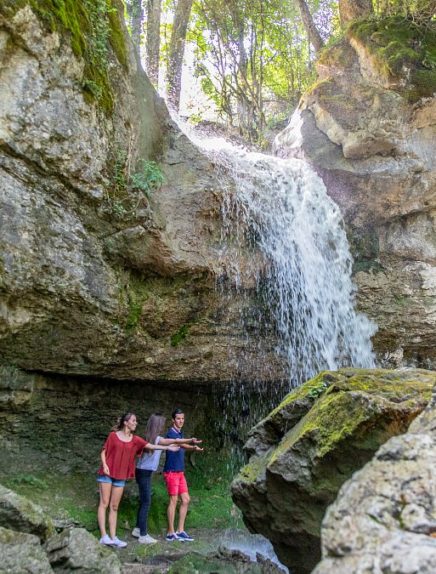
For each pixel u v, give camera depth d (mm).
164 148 8133
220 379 8727
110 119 6656
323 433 4102
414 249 10344
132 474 6684
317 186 10062
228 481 9492
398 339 10367
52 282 6172
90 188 6367
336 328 9859
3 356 6398
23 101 5645
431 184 10141
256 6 14664
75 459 7656
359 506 2439
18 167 5734
